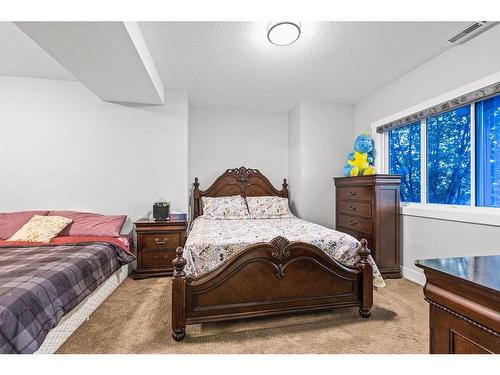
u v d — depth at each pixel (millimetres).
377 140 3293
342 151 3766
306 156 3664
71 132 2992
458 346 717
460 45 2211
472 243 2117
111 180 3080
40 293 1360
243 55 2395
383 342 1612
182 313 1636
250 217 3420
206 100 3676
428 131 2709
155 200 3176
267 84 3096
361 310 1932
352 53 2369
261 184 4023
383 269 2764
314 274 1878
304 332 1732
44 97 2934
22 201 2881
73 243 2311
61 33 1674
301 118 3650
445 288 768
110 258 2312
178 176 3223
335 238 2092
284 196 4035
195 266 1837
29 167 2898
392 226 2799
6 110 2854
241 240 1959
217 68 2662
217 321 1845
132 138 3129
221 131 4039
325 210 3705
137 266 2818
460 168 2359
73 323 1722
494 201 2074
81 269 1798
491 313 635
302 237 2080
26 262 1768
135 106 3133
